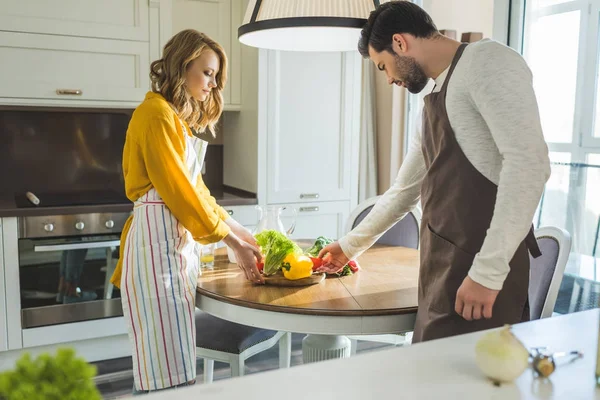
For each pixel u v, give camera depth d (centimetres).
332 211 374
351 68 367
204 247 219
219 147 407
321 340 221
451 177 156
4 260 296
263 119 349
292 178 362
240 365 217
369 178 395
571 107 260
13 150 354
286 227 362
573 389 84
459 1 310
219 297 180
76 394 59
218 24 359
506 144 140
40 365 60
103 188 379
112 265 320
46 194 359
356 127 374
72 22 315
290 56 352
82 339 319
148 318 193
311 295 180
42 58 312
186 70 202
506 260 140
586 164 254
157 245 192
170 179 188
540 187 139
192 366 197
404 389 83
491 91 143
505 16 284
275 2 183
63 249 304
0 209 295
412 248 260
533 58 278
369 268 216
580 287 260
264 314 170
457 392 82
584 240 257
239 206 348
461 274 154
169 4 335
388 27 162
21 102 310
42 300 306
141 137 190
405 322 170
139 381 195
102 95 327
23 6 305
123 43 328
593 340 103
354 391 82
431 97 160
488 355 85
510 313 154
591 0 248
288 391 81
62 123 364
